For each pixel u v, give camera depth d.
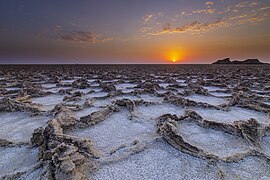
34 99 20.88
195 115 13.45
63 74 52.50
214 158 8.38
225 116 15.00
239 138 10.59
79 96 21.69
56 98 21.59
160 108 17.23
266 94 24.28
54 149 7.60
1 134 11.18
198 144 10.04
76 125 11.82
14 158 8.52
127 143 9.83
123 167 7.90
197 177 7.32
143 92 24.45
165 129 10.48
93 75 51.47
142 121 13.34
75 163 7.12
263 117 14.81
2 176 7.12
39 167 7.50
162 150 9.31
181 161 8.38
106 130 11.77
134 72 60.91
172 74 52.78
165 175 7.42
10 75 47.53
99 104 18.67
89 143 9.16
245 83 31.38
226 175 7.44
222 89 28.00
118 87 29.78
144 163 8.20
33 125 12.59
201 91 24.41
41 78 40.62
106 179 7.12
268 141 10.59
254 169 7.91
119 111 15.64
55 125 10.09
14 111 15.39
